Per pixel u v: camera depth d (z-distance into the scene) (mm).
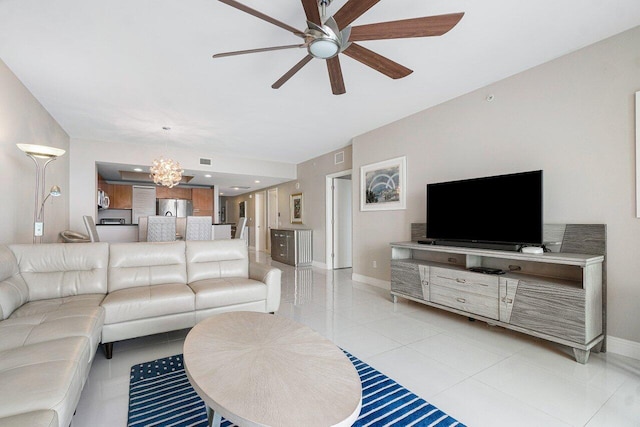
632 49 2250
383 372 2061
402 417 1588
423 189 3893
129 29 2199
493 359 2254
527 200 2648
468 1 1939
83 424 1526
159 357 2291
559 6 1987
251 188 9664
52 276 2439
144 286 2771
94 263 2654
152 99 3506
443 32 1755
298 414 1017
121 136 5031
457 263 3494
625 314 2279
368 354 2332
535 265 2793
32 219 3373
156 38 2318
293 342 1580
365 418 1576
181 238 5230
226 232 5500
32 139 3344
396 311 3410
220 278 3154
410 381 1947
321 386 1184
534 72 2809
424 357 2281
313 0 1525
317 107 3791
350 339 2615
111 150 5363
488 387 1882
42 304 2182
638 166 2217
